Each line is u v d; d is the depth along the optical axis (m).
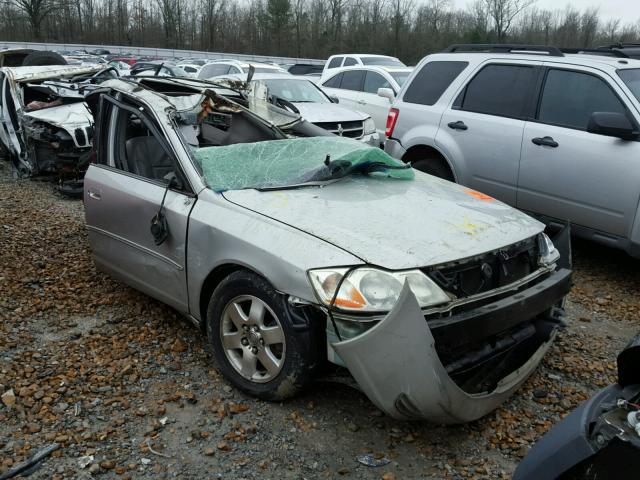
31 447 2.82
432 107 6.51
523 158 5.59
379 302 2.63
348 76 12.00
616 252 6.14
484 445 2.93
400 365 2.51
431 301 2.68
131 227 3.91
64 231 6.37
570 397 3.39
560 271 3.39
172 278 3.63
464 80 6.27
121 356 3.66
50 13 59.53
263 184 3.52
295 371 2.92
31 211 7.21
